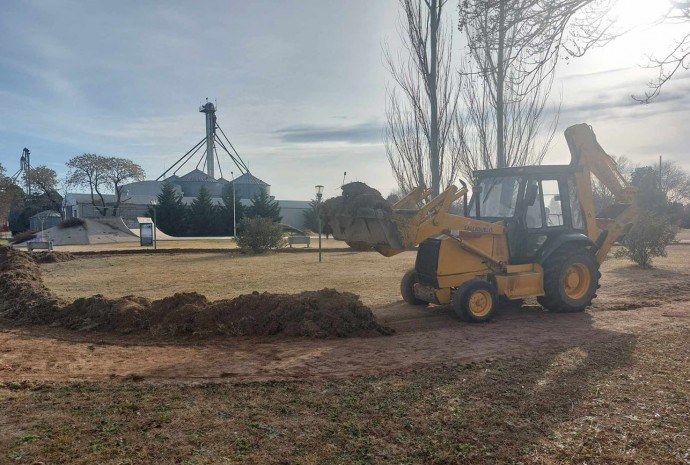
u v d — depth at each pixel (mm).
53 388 5234
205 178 78000
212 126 88000
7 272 12453
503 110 13914
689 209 51750
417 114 14633
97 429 4137
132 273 16062
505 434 4004
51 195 57250
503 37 6098
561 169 9375
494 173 9750
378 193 8289
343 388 5160
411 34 14070
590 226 9828
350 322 7809
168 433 4055
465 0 6102
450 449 3758
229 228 59469
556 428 4102
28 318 8844
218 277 14711
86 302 8852
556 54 5871
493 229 8891
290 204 77000
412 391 5027
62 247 31594
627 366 5758
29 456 3654
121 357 6602
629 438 3900
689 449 3705
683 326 7824
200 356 6609
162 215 57844
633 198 10359
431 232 8359
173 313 8047
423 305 9945
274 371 5875
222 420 4316
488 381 5293
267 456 3654
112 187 54562
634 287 12031
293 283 13227
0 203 53750
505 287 8742
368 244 8445
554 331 7707
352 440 3920
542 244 9227
